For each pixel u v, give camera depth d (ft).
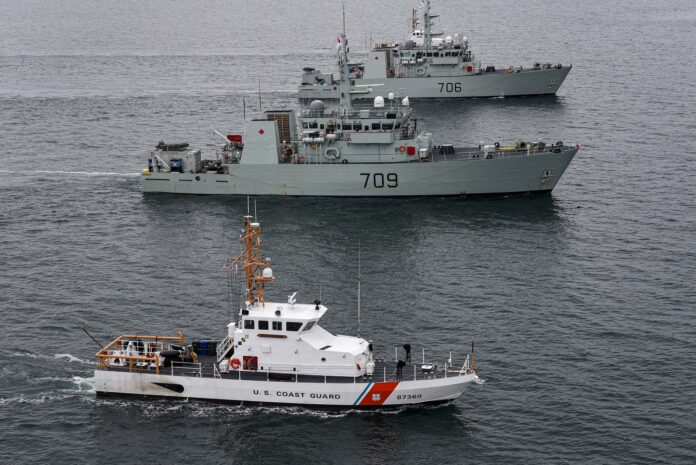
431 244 491.31
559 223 524.93
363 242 495.82
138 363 321.11
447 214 549.95
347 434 298.35
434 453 288.71
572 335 368.89
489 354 351.67
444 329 375.04
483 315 389.80
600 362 344.69
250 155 590.55
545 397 319.47
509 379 332.19
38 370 337.11
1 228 515.50
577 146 584.81
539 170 580.30
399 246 488.44
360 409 311.68
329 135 582.76
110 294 413.80
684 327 375.25
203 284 427.74
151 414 309.63
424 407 313.12
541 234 505.25
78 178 630.33
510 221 532.32
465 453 288.30
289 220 538.88
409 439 295.89
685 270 441.68
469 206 567.18
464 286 424.87
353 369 311.68
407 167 579.48
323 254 474.08
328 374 313.12
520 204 568.00
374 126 584.40
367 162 587.68
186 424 303.89
